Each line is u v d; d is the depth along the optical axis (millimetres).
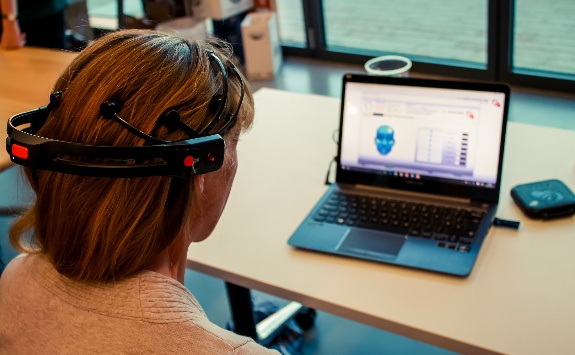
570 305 1106
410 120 1413
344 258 1271
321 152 1688
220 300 2352
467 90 1363
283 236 1355
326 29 4570
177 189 664
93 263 655
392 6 4918
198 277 2479
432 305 1133
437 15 4699
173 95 651
